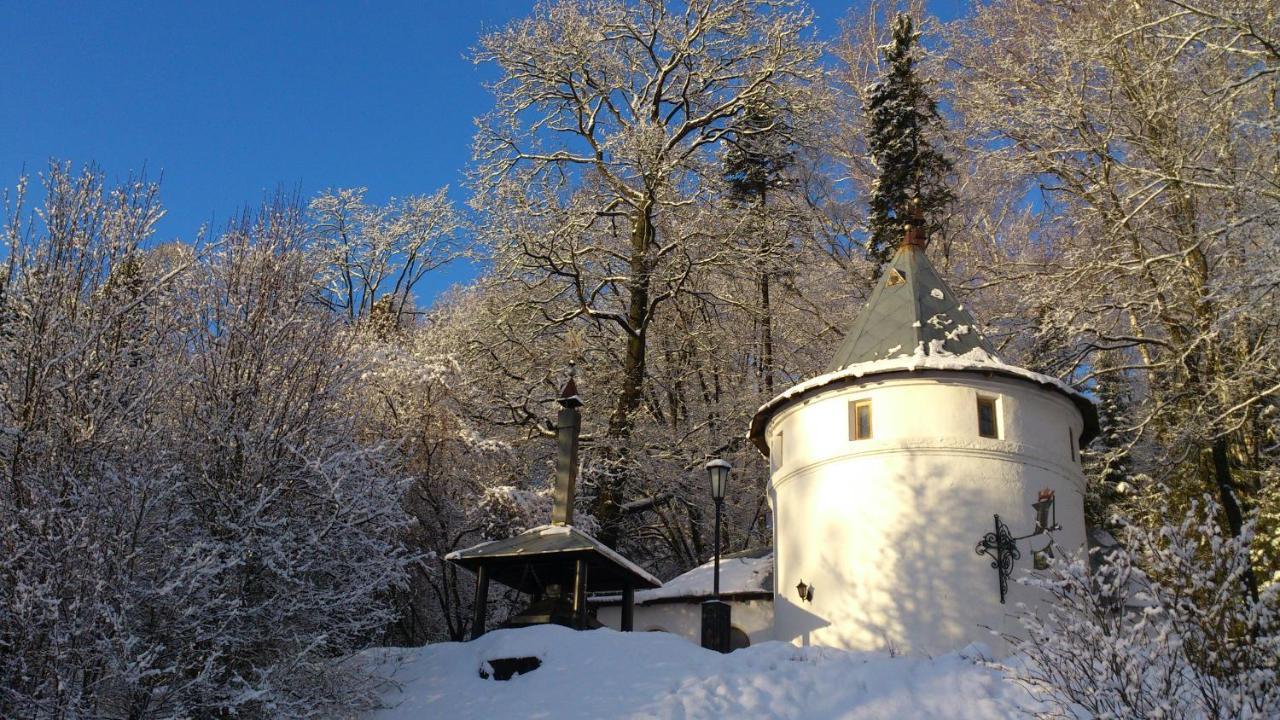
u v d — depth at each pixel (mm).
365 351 17656
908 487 17406
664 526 31969
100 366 13578
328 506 15109
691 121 30812
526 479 27078
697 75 30594
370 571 15164
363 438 19719
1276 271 17812
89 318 13688
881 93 32094
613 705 13430
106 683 12352
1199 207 23781
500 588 24125
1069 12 26484
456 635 22219
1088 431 20234
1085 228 26016
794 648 14586
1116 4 23734
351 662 15383
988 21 28953
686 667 14289
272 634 13820
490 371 28188
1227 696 9641
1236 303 19500
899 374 18219
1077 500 18594
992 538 16938
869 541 17344
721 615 16609
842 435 18375
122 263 14211
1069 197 26406
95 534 12508
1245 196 19938
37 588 11555
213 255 16000
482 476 24953
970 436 17688
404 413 23578
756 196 33531
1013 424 18016
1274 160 20312
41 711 11586
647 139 28000
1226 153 21328
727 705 13062
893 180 31438
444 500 23672
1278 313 19219
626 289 31188
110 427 13406
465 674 15133
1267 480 22719
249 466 14586
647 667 14375
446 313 31578
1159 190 21844
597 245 29906
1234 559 10445
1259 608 10156
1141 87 23422
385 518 15844
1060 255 29344
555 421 27656
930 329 19344
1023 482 17609
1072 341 24000
